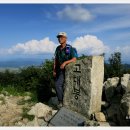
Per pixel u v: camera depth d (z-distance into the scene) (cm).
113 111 243
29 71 403
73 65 268
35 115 264
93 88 248
